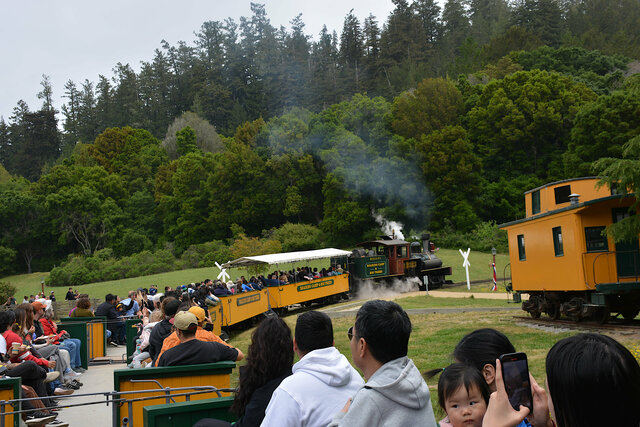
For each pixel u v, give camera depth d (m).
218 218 80.25
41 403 8.11
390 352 3.32
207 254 65.00
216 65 148.38
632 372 2.06
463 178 67.50
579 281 17.03
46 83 160.12
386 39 142.38
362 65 144.25
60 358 10.81
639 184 14.63
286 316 26.88
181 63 152.62
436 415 7.72
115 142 114.50
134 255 66.94
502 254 56.12
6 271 85.75
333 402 3.91
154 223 91.00
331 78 134.88
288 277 28.14
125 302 20.00
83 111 155.62
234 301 20.77
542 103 68.81
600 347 2.10
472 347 3.43
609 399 2.03
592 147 59.84
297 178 76.75
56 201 82.38
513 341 14.72
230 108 140.12
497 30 139.25
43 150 145.12
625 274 16.73
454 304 27.53
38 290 59.25
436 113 78.69
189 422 5.41
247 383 4.58
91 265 64.81
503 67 99.88
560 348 2.18
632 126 59.47
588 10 145.12
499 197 69.06
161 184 93.88
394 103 81.50
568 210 17.38
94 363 14.98
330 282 31.23
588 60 95.31
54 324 13.06
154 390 6.07
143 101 150.12
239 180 79.25
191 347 6.56
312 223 80.00
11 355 8.48
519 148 72.69
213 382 6.52
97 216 85.69
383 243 36.97
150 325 11.12
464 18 157.25
